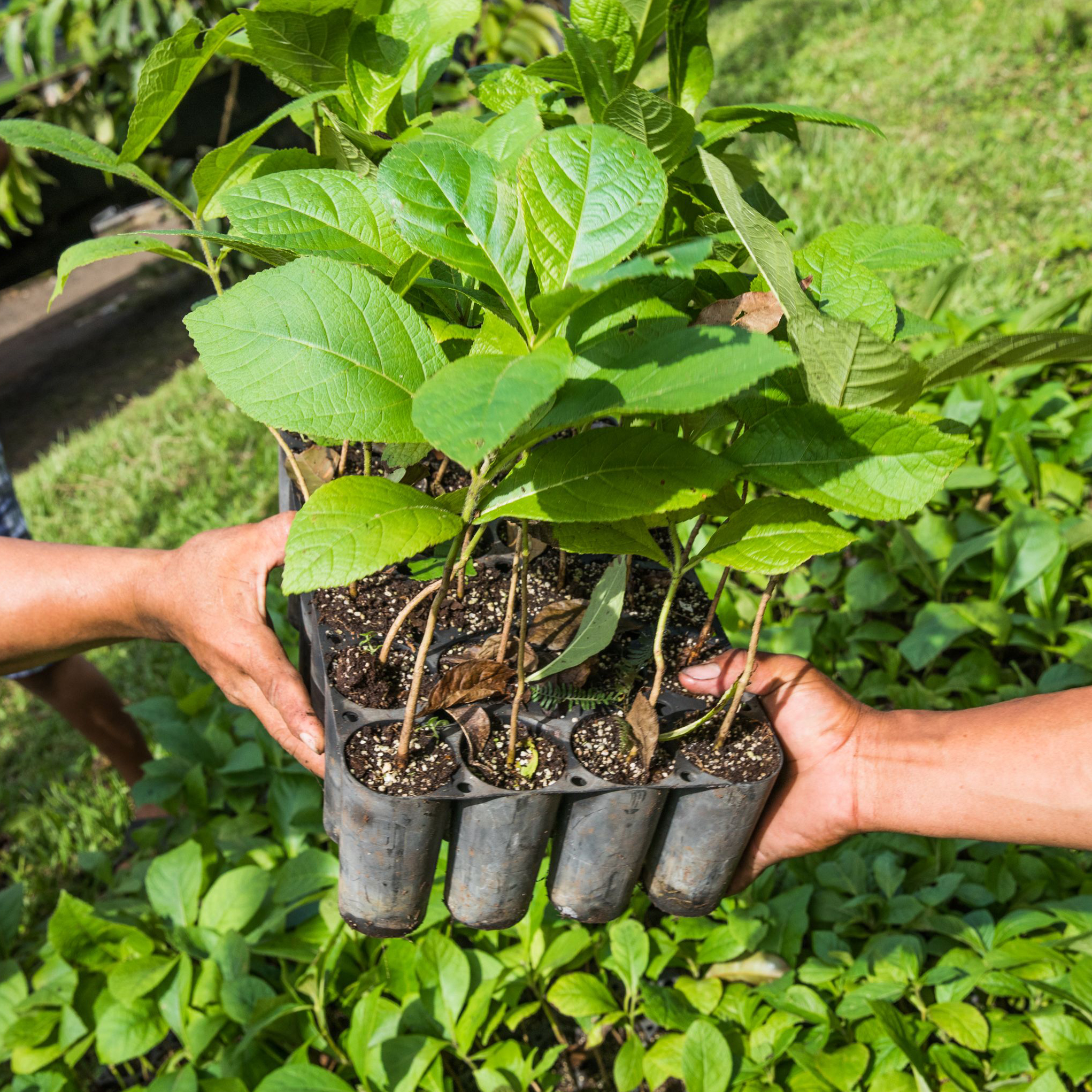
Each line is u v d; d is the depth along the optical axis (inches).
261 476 142.8
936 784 43.9
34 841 94.7
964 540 88.1
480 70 40.0
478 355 24.4
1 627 51.1
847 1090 52.8
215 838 73.3
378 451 54.5
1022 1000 60.2
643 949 59.2
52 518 146.4
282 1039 60.4
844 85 229.9
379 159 37.4
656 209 24.6
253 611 45.3
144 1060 62.7
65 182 160.7
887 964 58.6
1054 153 175.3
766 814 48.5
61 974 65.6
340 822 38.5
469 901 40.4
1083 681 73.2
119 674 115.4
